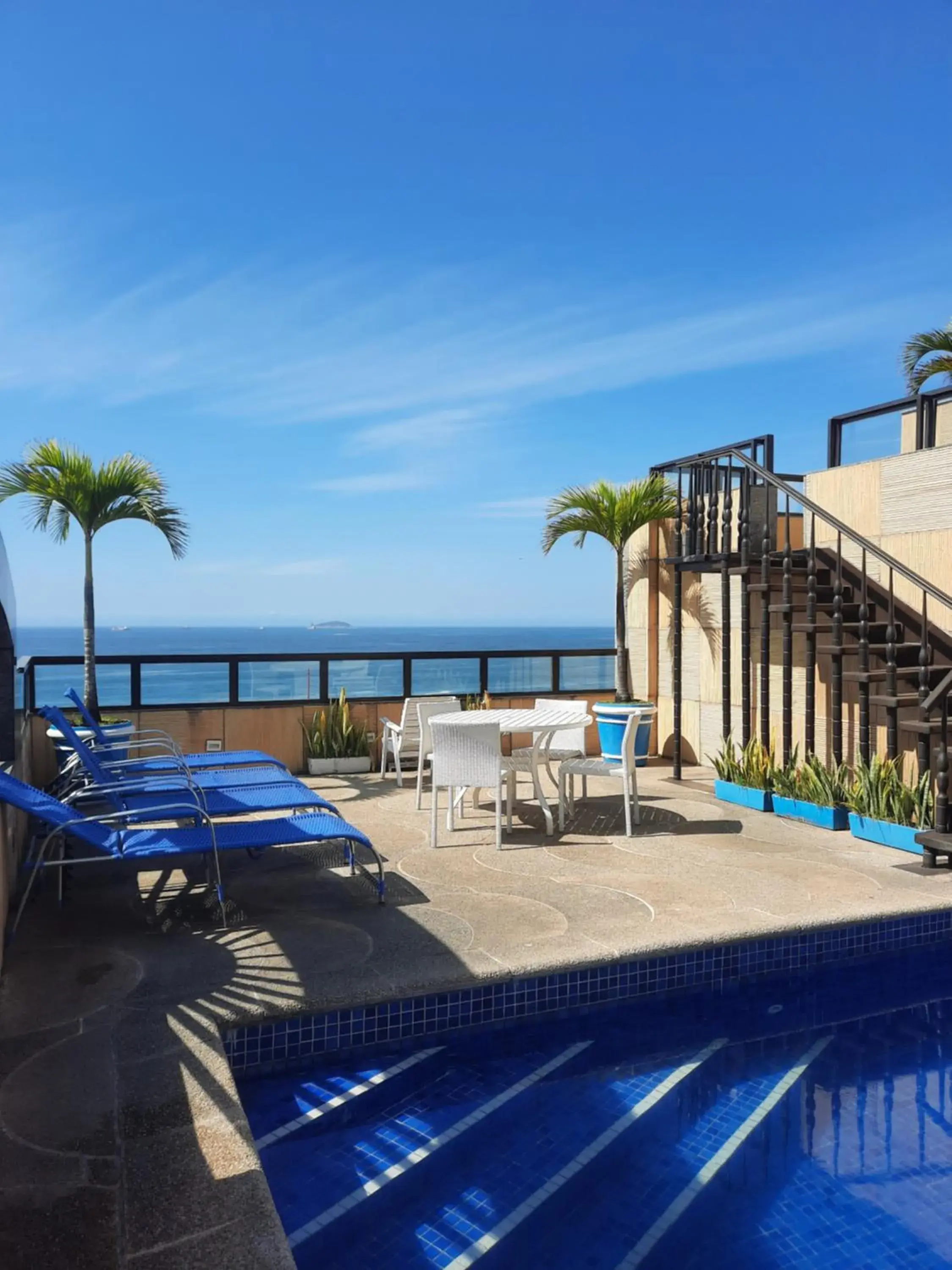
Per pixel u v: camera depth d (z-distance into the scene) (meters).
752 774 7.25
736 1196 2.51
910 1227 2.38
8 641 5.08
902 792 5.87
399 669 9.50
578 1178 2.59
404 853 5.71
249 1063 3.25
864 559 6.36
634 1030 3.65
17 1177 2.23
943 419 7.04
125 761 6.20
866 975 4.29
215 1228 2.05
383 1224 2.37
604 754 9.40
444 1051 3.44
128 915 4.45
